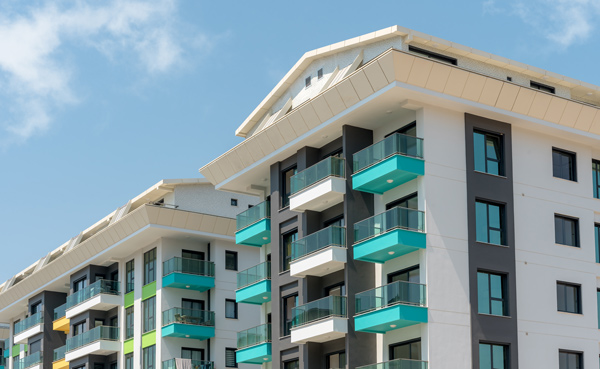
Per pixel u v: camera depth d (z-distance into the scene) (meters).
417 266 39.78
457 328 39.00
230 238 59.59
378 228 40.12
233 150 49.28
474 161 41.34
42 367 70.44
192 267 58.12
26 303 77.12
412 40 41.16
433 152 40.22
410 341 39.50
